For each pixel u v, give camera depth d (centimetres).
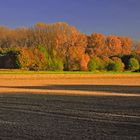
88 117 2031
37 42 15175
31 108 2484
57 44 14300
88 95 3775
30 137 1477
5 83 6644
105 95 3791
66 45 14438
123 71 12462
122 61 13325
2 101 3016
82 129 1648
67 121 1892
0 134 1540
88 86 5847
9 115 2122
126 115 2117
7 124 1797
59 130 1627
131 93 4134
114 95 3797
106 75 9888
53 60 11575
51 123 1817
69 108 2488
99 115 2119
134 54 13800
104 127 1705
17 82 7075
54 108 2481
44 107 2545
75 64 12144
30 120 1928
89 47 16388
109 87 5550
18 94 3884
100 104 2784
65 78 9094
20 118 1998
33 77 8725
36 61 11312
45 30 15325
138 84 6656
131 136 1491
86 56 12394
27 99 3228
